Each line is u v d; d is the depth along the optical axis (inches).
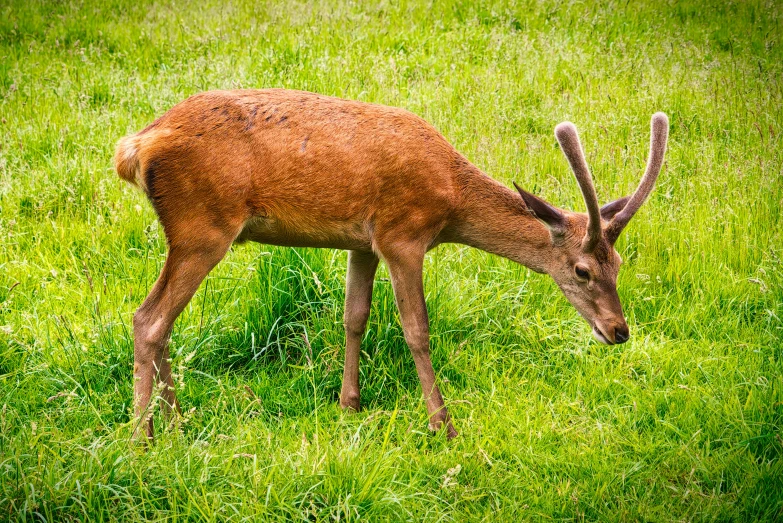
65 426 215.6
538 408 243.3
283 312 273.1
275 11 536.7
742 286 294.7
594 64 464.4
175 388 233.5
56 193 328.8
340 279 276.1
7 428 201.8
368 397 255.1
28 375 241.4
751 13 549.6
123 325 252.8
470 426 233.5
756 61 468.1
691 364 263.4
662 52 486.3
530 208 231.1
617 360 267.9
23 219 317.4
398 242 229.9
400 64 455.8
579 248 234.1
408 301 232.5
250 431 217.5
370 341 265.0
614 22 530.0
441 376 259.9
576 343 273.0
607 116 399.2
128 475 189.9
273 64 442.6
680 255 308.5
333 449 204.7
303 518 186.5
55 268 296.0
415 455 220.5
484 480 213.6
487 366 262.8
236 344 268.4
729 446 227.8
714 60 474.9
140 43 485.7
